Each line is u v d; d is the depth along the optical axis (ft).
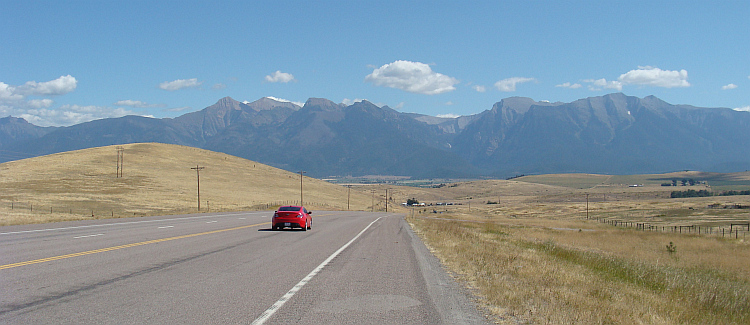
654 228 237.45
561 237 132.16
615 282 42.96
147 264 43.32
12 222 101.30
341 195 515.91
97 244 58.49
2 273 37.17
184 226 94.89
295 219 91.20
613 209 430.61
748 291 51.44
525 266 46.65
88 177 359.05
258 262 46.29
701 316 32.22
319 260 48.73
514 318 26.55
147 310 26.43
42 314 25.18
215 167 515.09
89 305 27.32
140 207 252.83
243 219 125.70
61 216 138.21
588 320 26.45
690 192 646.74
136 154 498.28
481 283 36.01
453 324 25.05
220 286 33.63
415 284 36.09
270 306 27.96
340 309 27.68
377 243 69.56
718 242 138.62
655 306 32.58
